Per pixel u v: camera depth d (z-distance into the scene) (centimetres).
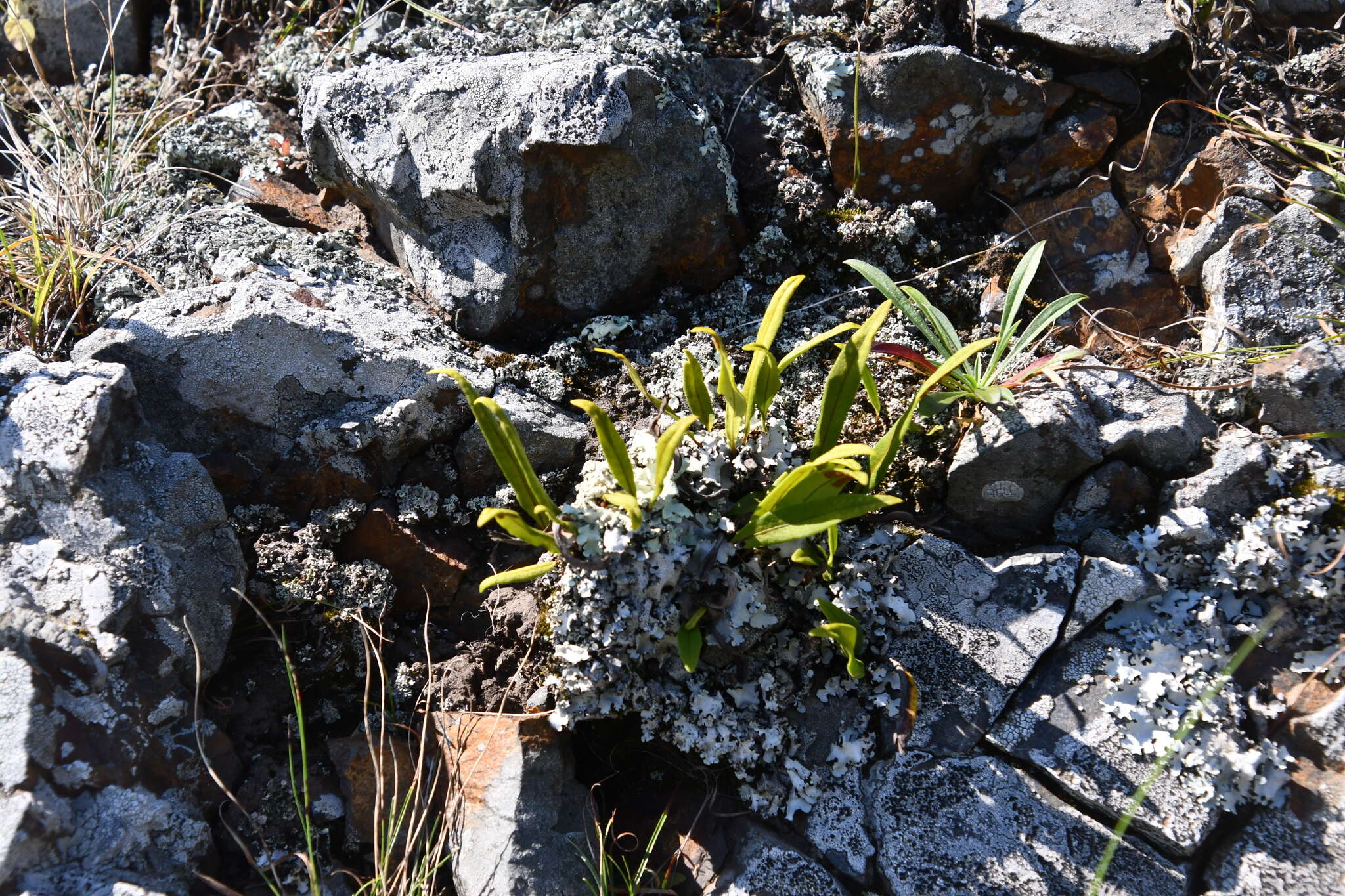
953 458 207
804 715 193
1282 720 187
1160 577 196
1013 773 187
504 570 207
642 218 225
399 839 184
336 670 197
